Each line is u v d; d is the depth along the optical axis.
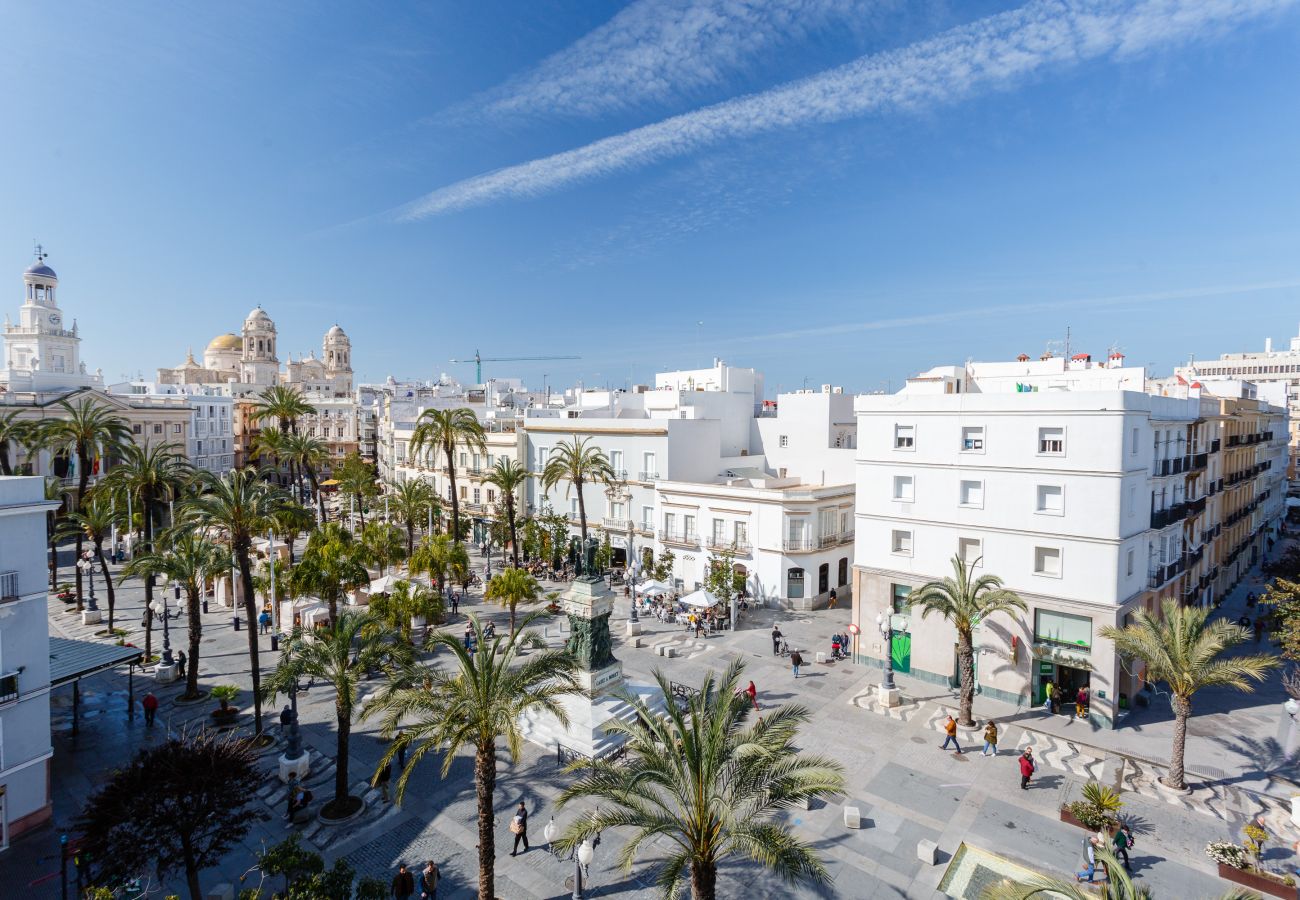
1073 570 29.17
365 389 144.12
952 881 19.39
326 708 31.08
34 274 90.94
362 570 37.38
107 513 42.28
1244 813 22.55
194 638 31.34
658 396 69.38
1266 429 58.72
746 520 48.12
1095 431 28.44
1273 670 35.78
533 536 56.84
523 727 28.81
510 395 105.88
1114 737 27.88
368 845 21.20
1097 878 18.98
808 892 19.06
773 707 30.73
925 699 31.61
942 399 32.75
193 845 17.48
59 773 25.03
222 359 152.12
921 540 33.78
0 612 20.36
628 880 19.61
